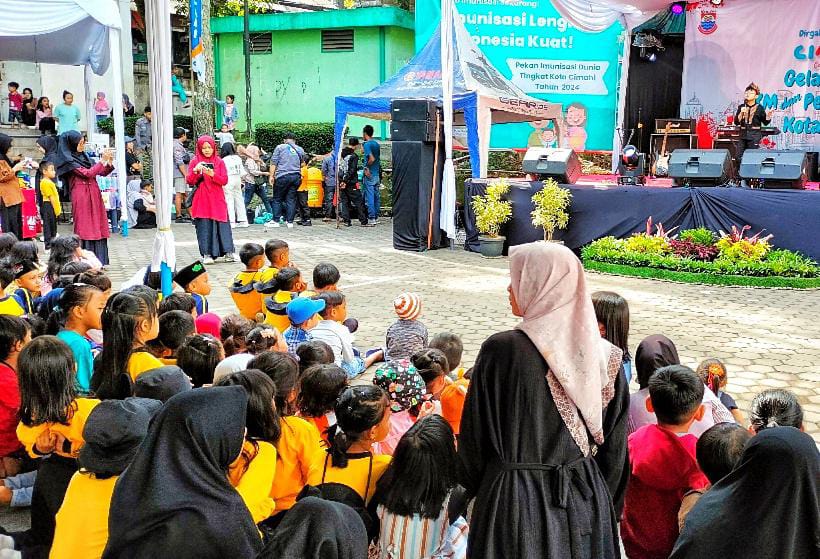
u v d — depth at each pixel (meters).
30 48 12.75
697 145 13.23
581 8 13.81
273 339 4.06
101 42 12.77
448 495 2.74
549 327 2.31
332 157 15.25
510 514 2.26
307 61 21.20
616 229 10.68
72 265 5.70
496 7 15.62
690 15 14.89
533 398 2.28
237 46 21.73
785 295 8.71
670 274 9.55
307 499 1.94
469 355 6.26
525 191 11.19
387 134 20.42
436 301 8.20
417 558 2.66
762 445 2.00
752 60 14.57
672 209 10.33
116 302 3.59
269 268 6.31
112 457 2.44
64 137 9.61
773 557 1.95
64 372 3.18
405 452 2.65
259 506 2.71
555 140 16.16
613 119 16.00
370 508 2.82
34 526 3.25
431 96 12.12
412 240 11.68
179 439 2.18
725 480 2.10
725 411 3.58
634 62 15.45
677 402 2.88
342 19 20.27
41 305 5.02
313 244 12.52
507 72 15.82
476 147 11.72
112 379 3.53
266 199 15.72
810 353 6.40
